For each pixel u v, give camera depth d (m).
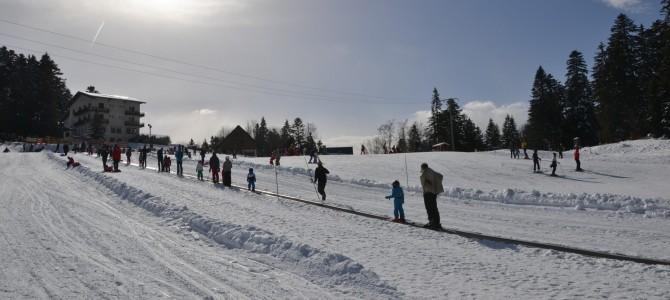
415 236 11.30
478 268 8.28
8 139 78.50
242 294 6.55
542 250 9.83
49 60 88.19
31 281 6.83
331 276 7.51
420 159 38.59
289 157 45.72
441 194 21.17
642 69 58.91
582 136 69.75
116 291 6.48
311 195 20.42
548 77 76.88
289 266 8.16
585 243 11.03
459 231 11.88
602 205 17.05
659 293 6.84
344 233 11.24
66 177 24.31
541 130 74.25
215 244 9.84
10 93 85.75
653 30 56.62
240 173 30.11
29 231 10.29
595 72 66.31
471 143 93.81
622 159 38.69
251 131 146.38
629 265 8.57
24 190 18.27
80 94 100.50
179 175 27.14
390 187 23.89
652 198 17.39
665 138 48.28
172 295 6.39
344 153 79.44
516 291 6.91
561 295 6.73
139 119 103.56
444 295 6.70
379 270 7.98
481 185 25.23
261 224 11.73
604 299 6.55
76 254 8.45
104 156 28.50
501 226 13.43
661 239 11.57
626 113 59.34
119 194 17.31
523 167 33.03
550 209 16.98
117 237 10.06
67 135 102.38
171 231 11.01
